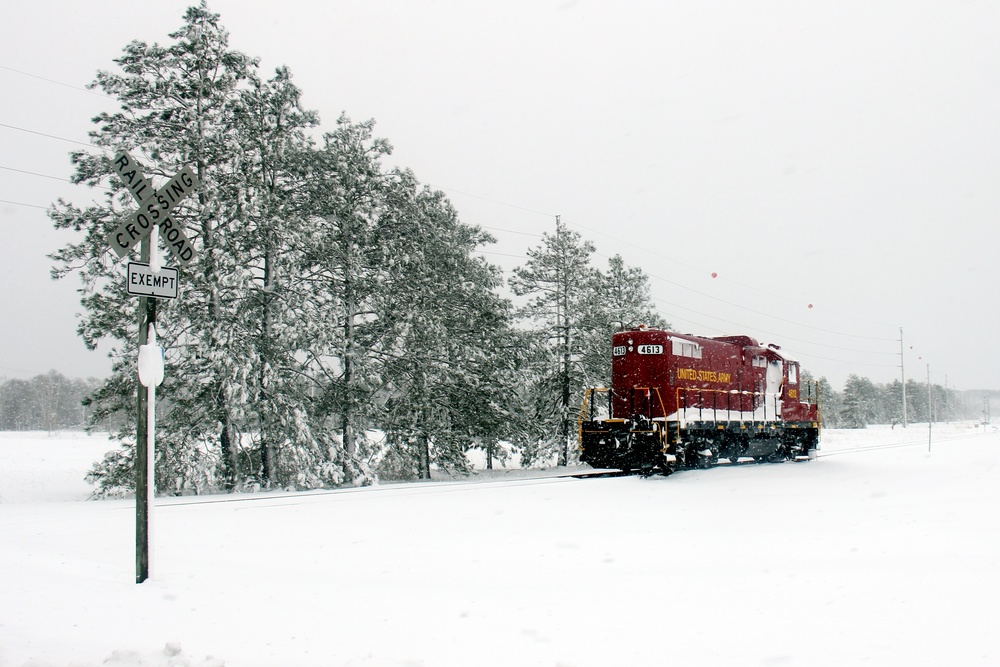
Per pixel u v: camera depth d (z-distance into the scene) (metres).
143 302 8.70
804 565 8.41
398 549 10.14
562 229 31.84
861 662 4.90
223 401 20.58
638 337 22.86
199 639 5.85
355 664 5.11
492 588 7.66
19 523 13.04
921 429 89.69
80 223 20.56
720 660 5.05
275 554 9.86
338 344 23.33
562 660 5.14
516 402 29.61
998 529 10.71
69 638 5.86
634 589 7.43
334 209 23.92
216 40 21.73
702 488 17.58
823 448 42.06
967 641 5.28
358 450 23.75
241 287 20.19
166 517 13.64
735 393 25.14
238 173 21.00
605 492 16.97
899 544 9.65
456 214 32.69
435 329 25.30
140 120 20.95
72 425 126.25
